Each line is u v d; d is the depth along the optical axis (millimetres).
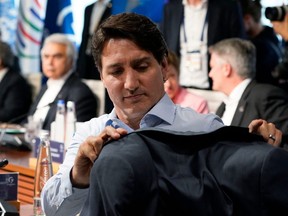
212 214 1643
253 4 5590
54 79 5223
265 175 1605
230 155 1672
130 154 1651
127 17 1945
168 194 1646
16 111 6055
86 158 1887
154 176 1651
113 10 6246
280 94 4070
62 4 7176
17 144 4316
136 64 1965
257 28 5586
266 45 5340
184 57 5441
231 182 1644
